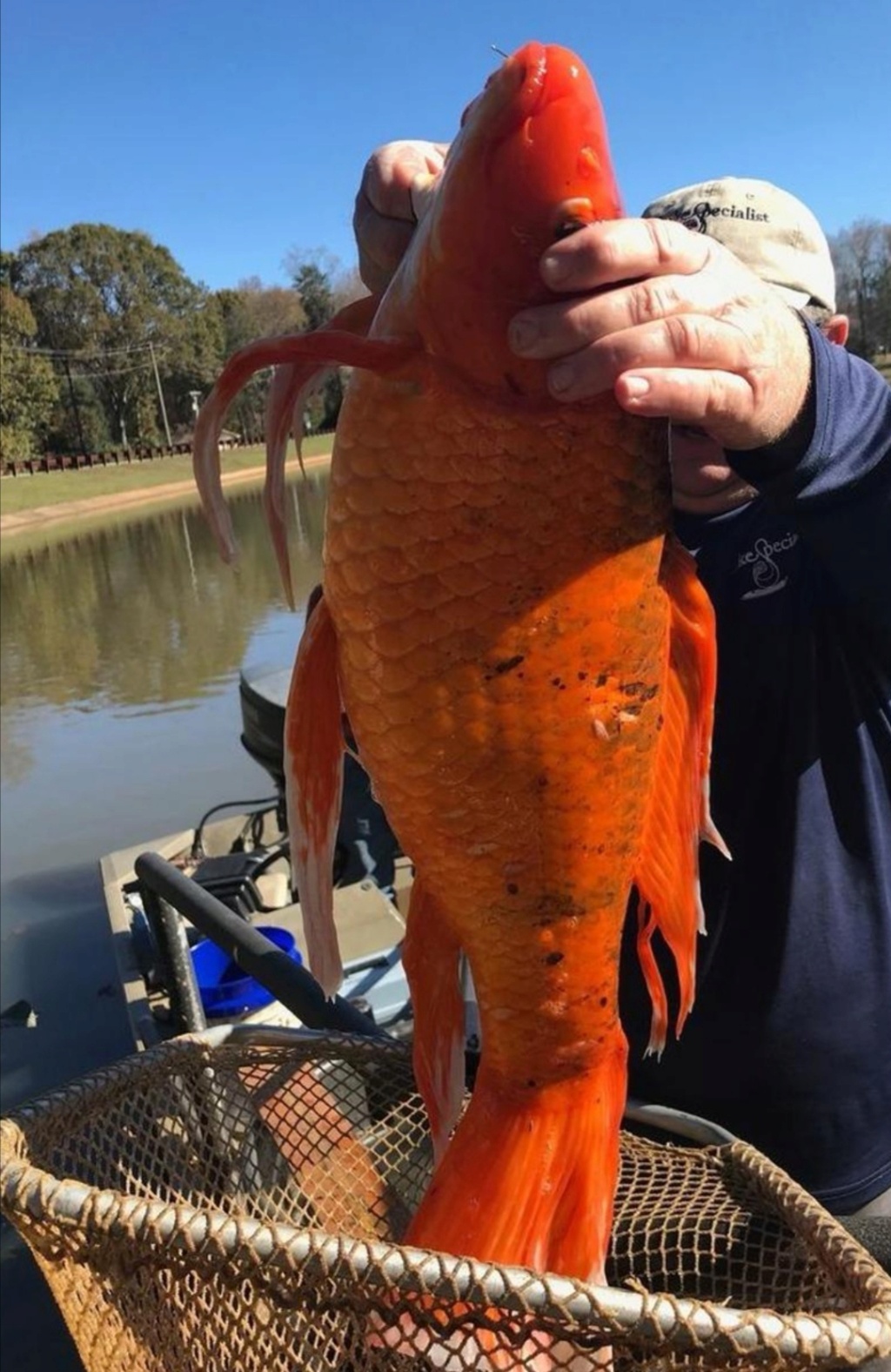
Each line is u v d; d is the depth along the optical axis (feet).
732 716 5.39
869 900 5.40
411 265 3.36
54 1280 3.59
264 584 53.93
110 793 24.09
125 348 208.44
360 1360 3.14
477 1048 5.45
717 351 3.14
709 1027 5.46
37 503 136.05
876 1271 3.47
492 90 3.10
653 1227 4.40
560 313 3.01
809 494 3.68
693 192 6.07
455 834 3.70
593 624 3.47
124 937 12.57
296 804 3.90
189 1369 3.29
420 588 3.45
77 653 41.63
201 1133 4.98
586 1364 3.09
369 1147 5.24
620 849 3.77
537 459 3.34
